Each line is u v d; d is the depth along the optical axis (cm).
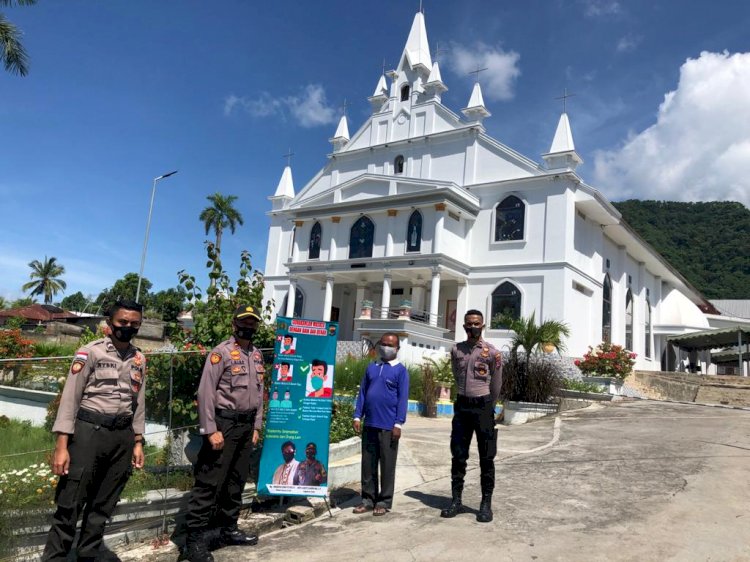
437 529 557
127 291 6788
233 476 528
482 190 2684
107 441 437
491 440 595
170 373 618
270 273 3431
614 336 3019
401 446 1009
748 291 7381
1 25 1838
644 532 536
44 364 575
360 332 2336
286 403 622
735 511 598
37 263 8356
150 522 548
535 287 2462
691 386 2325
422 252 2528
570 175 2439
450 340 2525
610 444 993
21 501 479
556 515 594
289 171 3544
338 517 612
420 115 2991
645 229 9006
